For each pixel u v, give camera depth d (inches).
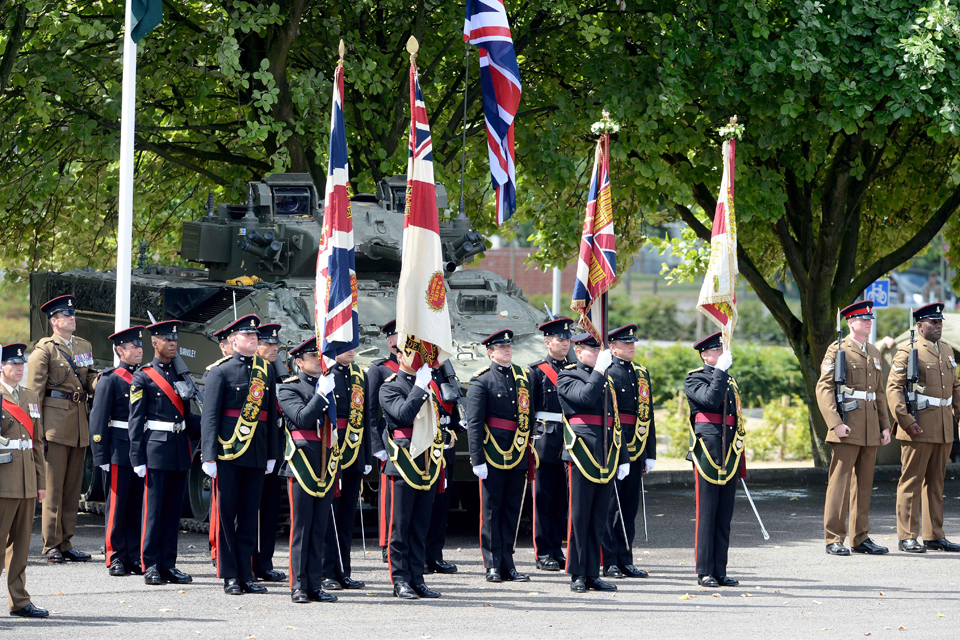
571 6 1535.4
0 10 1416.1
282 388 885.2
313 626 776.3
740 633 758.5
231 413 896.9
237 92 1544.0
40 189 1513.3
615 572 978.7
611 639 735.7
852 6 1501.0
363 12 1599.4
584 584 911.0
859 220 1787.6
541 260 1925.4
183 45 1523.1
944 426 1120.2
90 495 1333.7
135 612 823.1
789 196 1771.7
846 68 1533.0
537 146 1596.9
